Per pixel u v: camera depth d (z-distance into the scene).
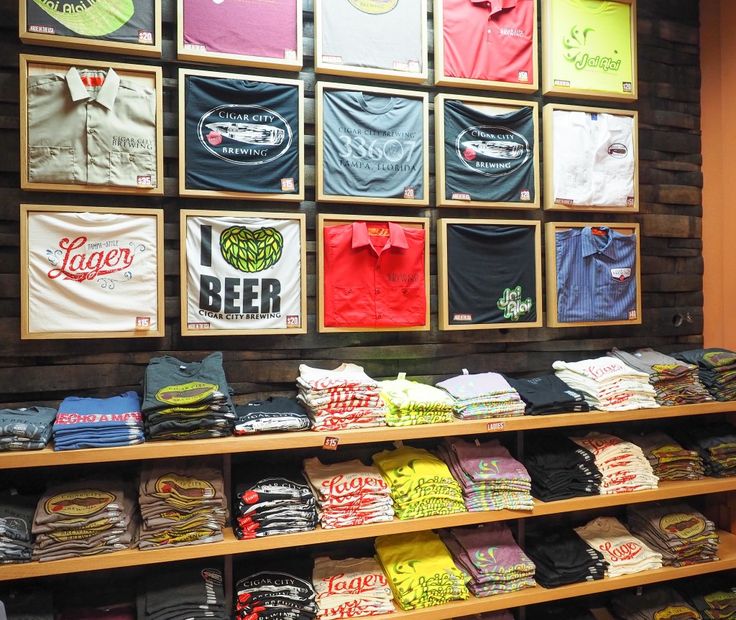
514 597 2.35
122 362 2.38
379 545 2.45
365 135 2.62
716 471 2.79
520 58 2.86
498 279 2.82
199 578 2.16
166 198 2.43
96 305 2.29
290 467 2.38
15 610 2.01
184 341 2.45
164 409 2.02
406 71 2.68
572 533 2.66
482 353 2.88
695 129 3.27
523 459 2.68
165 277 2.43
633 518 2.83
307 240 2.61
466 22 2.77
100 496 2.02
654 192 3.19
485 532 2.55
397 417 2.31
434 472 2.36
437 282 2.77
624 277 3.04
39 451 1.90
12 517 1.95
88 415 2.01
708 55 3.25
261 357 2.54
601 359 2.80
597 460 2.60
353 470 2.36
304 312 2.54
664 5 3.22
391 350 2.71
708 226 3.28
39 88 2.23
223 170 2.43
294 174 2.53
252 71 2.52
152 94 2.35
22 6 2.21
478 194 2.79
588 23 2.99
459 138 2.77
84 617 2.12
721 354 2.91
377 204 2.66
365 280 2.62
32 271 2.23
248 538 2.08
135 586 2.31
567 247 2.93
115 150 2.30
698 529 2.69
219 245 2.44
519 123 2.86
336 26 2.59
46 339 2.28
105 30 2.31
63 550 1.93
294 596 2.16
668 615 2.67
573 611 2.69
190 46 2.40
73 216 2.27
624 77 3.05
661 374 2.71
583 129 2.97
